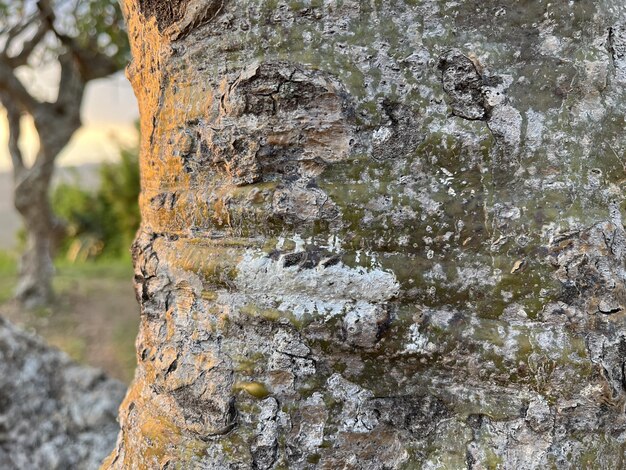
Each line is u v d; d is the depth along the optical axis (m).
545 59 0.30
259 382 0.32
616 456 0.32
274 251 0.32
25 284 2.09
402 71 0.30
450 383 0.32
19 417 0.80
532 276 0.30
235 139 0.32
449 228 0.31
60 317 1.97
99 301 2.16
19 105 2.03
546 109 0.30
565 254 0.30
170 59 0.35
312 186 0.31
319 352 0.32
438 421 0.32
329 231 0.31
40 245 2.10
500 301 0.31
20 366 0.84
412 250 0.31
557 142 0.30
